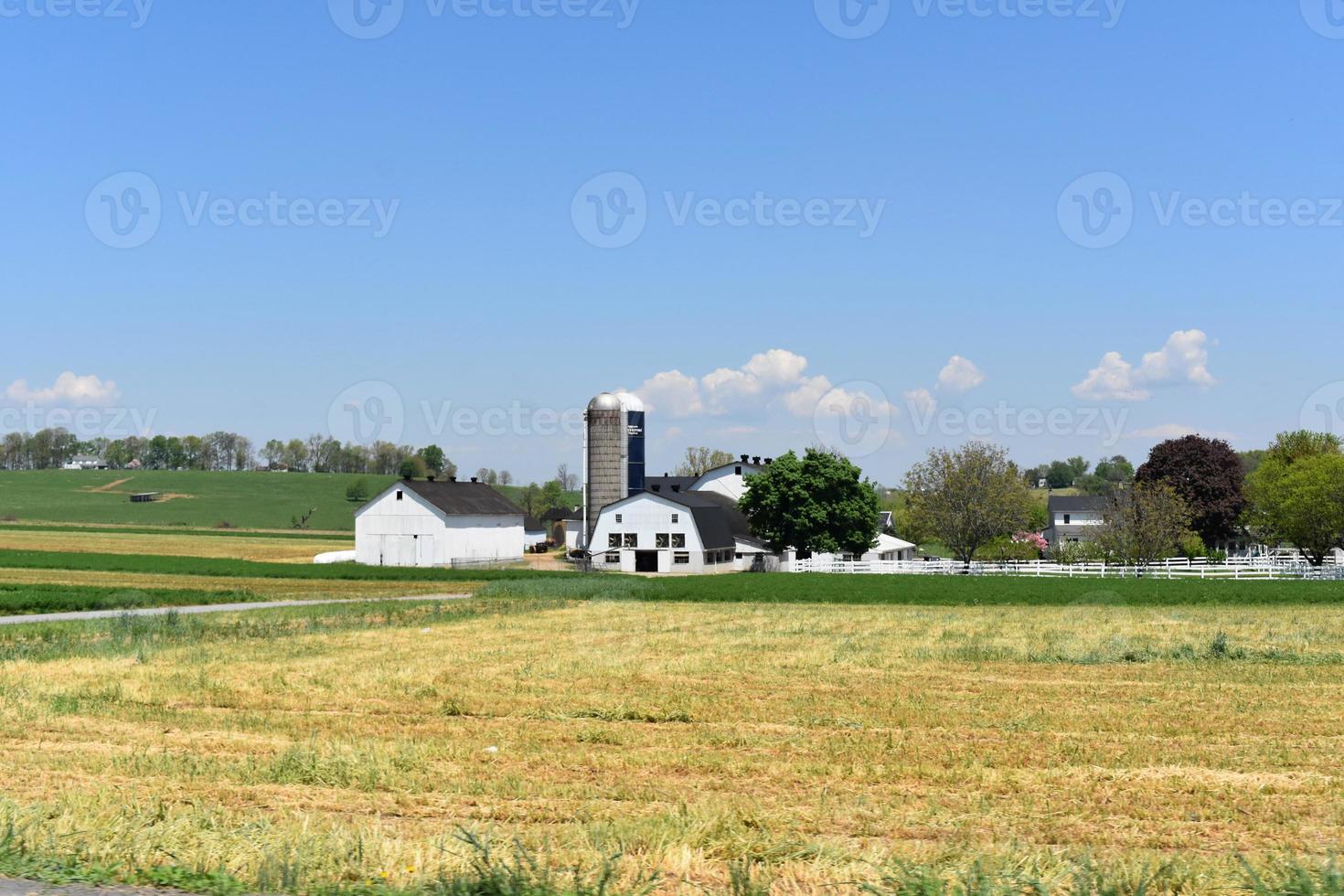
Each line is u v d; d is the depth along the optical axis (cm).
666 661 3247
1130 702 2489
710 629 4331
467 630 4303
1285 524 8812
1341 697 2573
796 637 3978
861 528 10494
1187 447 11188
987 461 9856
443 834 1341
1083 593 6303
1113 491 9588
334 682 2836
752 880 1156
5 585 6475
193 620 4584
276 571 8262
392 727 2227
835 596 6284
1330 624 4450
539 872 1123
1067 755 1894
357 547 10850
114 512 19488
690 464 17500
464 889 1073
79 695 2620
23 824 1270
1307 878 1130
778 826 1435
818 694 2622
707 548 10306
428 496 10800
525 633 4191
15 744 2055
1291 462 10494
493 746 1984
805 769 1789
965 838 1386
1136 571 8369
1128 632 4144
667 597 6291
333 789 1664
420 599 6131
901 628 4359
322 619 4719
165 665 3200
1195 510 10875
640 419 11788
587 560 10362
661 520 10344
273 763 1798
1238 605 5544
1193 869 1195
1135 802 1576
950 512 9794
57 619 4750
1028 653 3403
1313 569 8125
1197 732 2111
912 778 1736
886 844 1346
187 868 1152
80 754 1928
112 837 1244
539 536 14150
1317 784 1680
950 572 8712
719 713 2345
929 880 1107
